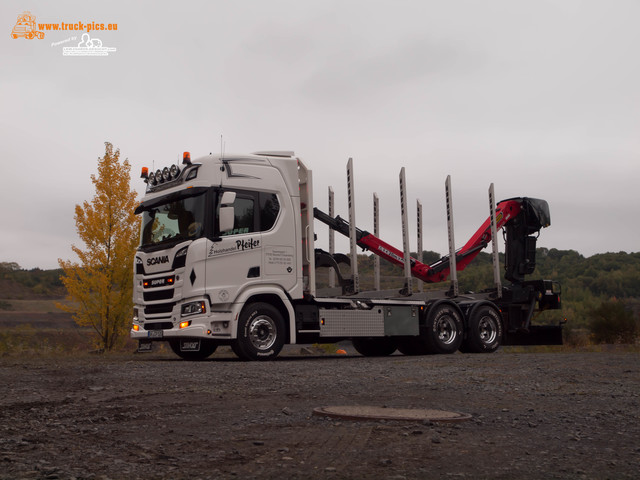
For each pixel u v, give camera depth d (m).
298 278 13.08
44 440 4.41
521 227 18.42
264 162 12.97
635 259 113.50
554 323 18.48
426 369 10.03
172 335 12.07
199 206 12.12
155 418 5.27
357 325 14.04
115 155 18.92
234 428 4.80
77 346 18.73
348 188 14.38
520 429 4.79
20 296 120.06
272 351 12.61
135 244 18.55
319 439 4.35
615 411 5.76
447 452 3.96
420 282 17.27
